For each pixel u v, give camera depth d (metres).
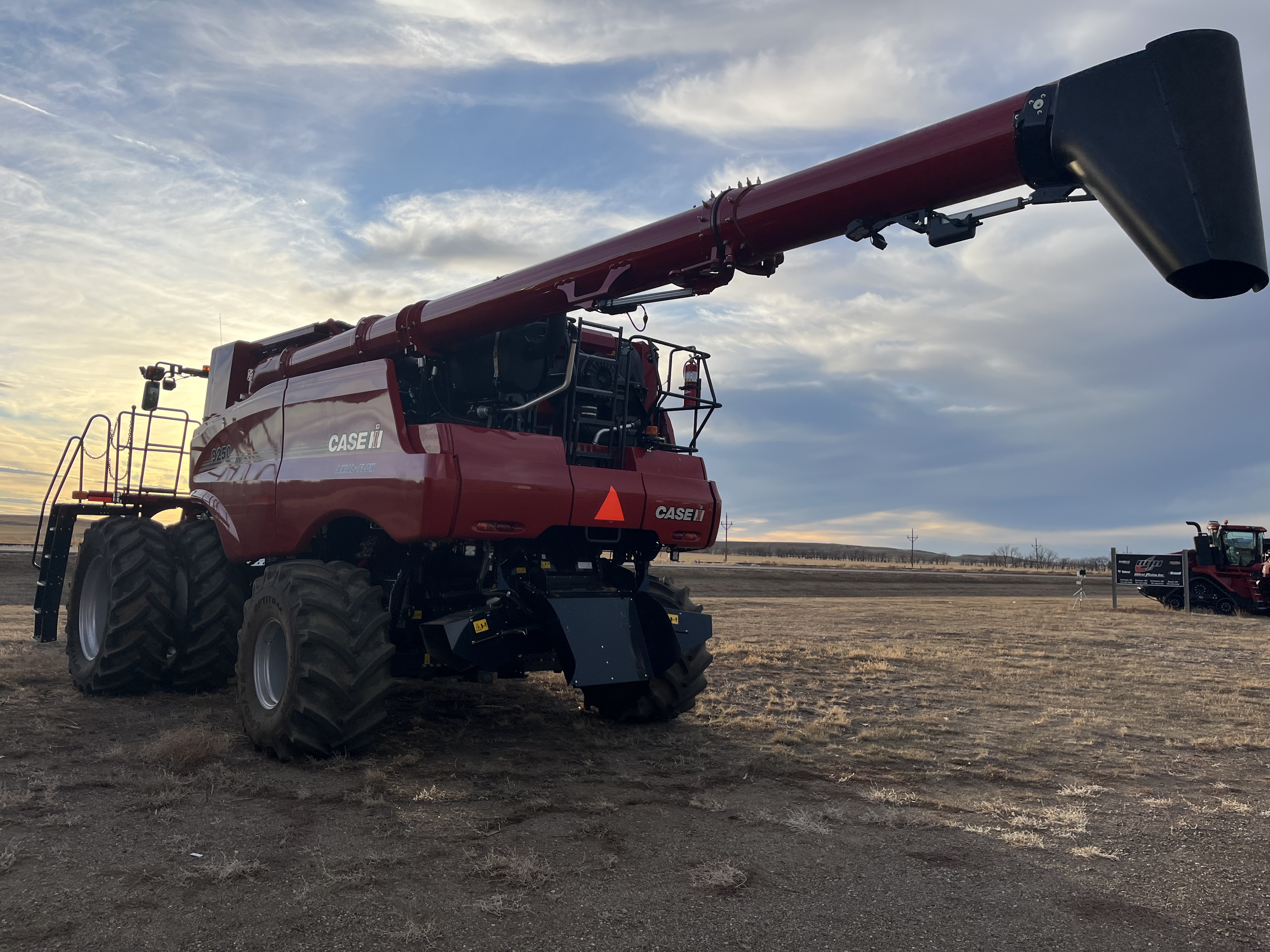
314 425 5.99
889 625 16.20
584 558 6.21
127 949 2.75
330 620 5.09
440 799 4.48
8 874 3.31
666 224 4.79
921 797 4.89
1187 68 3.23
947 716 7.55
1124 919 3.28
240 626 7.13
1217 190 3.12
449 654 5.45
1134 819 4.59
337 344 6.61
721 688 8.62
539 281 5.31
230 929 2.92
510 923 3.04
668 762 5.52
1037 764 5.85
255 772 4.90
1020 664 11.08
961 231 3.83
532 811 4.37
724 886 3.46
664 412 6.71
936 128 3.81
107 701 6.80
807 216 4.21
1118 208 3.31
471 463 5.10
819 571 49.12
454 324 5.78
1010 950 2.98
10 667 7.94
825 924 3.14
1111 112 3.32
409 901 3.19
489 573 5.52
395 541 5.54
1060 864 3.86
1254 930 3.20
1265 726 7.38
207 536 7.25
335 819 4.11
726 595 27.64
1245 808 4.87
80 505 8.75
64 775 4.66
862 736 6.47
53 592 9.08
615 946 2.90
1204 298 3.34
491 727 6.39
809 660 10.79
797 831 4.20
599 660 5.41
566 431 5.96
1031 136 3.52
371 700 5.09
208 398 8.27
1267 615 20.16
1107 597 31.75
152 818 4.02
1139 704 8.40
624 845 3.91
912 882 3.58
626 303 5.10
